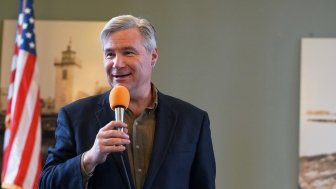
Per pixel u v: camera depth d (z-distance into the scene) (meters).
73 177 2.37
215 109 5.49
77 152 2.54
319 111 5.37
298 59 5.50
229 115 5.48
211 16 5.58
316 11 5.55
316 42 5.46
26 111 4.90
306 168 5.32
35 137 4.90
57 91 5.37
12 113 4.91
